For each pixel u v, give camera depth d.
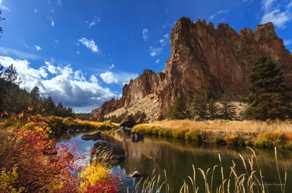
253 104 33.09
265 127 22.78
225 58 121.56
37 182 3.70
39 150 4.25
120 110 191.25
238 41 135.00
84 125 54.34
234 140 22.03
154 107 130.50
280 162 12.79
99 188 5.30
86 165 6.51
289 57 124.06
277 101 30.09
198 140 26.30
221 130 25.73
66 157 4.75
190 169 12.71
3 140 3.76
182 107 66.12
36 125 5.54
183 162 14.73
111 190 5.82
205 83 104.56
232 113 57.25
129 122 64.50
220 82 112.88
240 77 116.50
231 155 16.14
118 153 15.91
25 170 3.67
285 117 30.19
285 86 32.44
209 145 22.77
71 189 4.42
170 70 113.44
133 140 29.27
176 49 118.62
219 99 88.25
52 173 4.07
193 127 31.97
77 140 26.62
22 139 4.03
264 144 19.00
